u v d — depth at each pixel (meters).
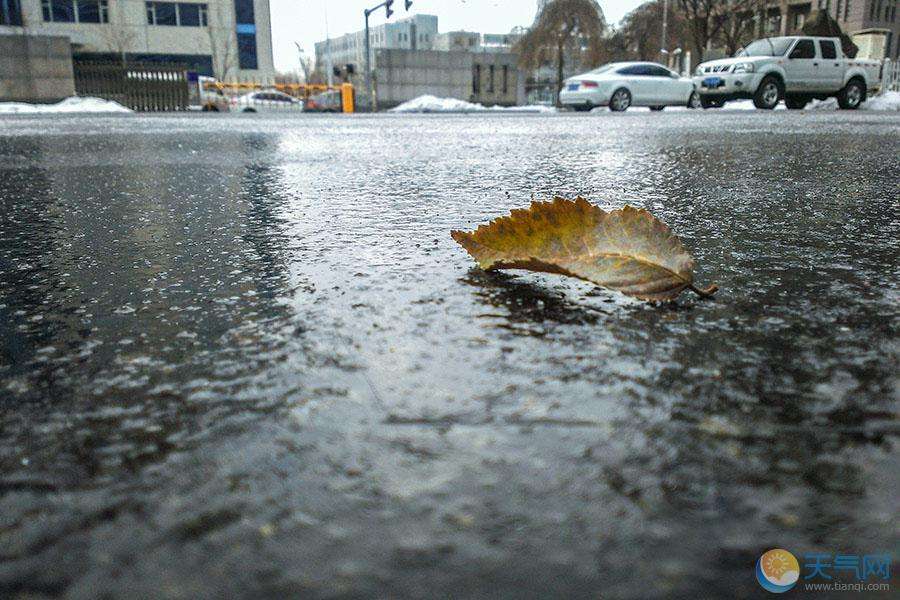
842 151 4.59
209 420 0.68
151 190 2.78
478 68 37.09
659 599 0.43
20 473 0.59
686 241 1.62
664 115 12.89
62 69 24.09
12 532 0.50
